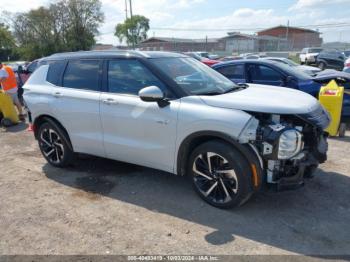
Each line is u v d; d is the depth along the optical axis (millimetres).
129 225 3514
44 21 55219
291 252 3000
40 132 5238
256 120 3373
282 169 3432
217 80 4387
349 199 3943
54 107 4809
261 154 3398
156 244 3174
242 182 3438
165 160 3947
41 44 55781
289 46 48094
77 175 4898
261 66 7699
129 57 4207
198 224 3482
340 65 24375
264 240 3182
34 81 5234
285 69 7461
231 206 3631
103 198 4148
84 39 57062
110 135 4348
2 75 8328
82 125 4590
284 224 3434
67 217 3711
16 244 3242
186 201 3971
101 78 4422
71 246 3182
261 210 3707
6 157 5848
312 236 3225
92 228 3479
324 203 3852
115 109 4184
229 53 49500
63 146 4973
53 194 4301
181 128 3674
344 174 4656
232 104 3498
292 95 3945
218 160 3625
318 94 6871
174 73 4027
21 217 3738
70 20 56312
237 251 3033
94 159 5504
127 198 4121
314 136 3680
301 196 4020
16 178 4867
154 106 3857
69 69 4820
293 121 3592
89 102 4445
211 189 3752
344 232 3285
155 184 4492
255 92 4023
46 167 5281
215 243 3158
